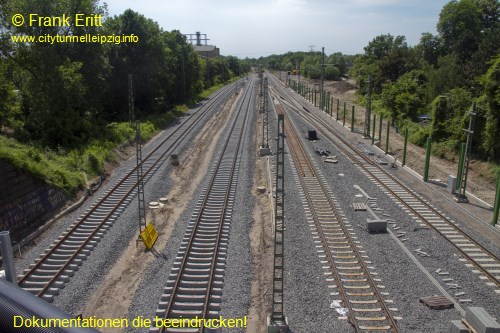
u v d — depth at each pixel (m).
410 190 24.39
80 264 15.24
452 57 57.53
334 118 56.09
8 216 16.78
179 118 53.69
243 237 17.80
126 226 18.80
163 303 12.71
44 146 28.28
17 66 30.44
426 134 38.34
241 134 42.28
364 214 20.66
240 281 14.23
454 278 14.56
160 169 28.72
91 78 36.81
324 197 22.95
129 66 47.91
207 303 12.72
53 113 30.62
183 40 71.56
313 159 31.91
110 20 48.06
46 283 13.69
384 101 54.34
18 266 15.01
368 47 84.19
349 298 13.16
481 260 15.83
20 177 17.92
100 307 12.88
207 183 25.59
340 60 147.62
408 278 14.45
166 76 56.16
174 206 21.95
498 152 29.89
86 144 30.75
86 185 24.16
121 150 33.41
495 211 19.39
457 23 68.25
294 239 17.52
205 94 87.00
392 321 11.75
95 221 19.05
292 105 68.62
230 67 167.75
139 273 14.86
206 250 16.31
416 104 47.59
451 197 23.83
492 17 68.38
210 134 42.44
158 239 17.73
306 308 12.65
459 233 18.39
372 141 37.94
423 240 17.73
